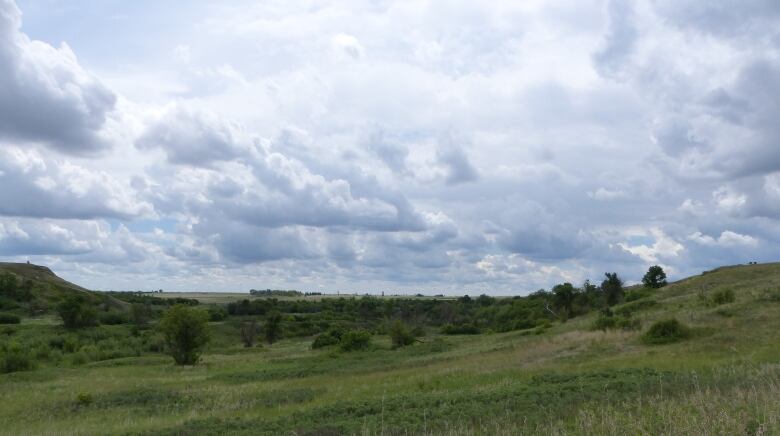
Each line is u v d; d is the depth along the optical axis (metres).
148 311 96.12
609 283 65.81
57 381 31.72
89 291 125.75
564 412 12.54
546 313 71.62
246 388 25.14
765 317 30.08
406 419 13.40
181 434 14.46
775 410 9.88
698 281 59.41
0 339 60.94
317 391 22.30
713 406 10.88
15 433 17.20
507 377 21.62
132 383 29.61
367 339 49.06
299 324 89.75
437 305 116.25
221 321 95.56
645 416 11.16
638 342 29.62
